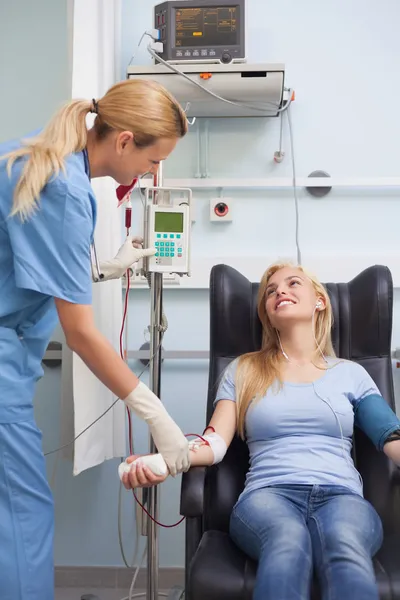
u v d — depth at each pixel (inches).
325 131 91.9
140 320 91.7
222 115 91.0
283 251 91.4
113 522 89.7
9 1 94.0
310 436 61.6
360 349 70.5
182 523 89.0
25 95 93.4
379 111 91.7
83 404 75.9
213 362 70.2
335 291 72.9
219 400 65.8
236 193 92.1
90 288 50.2
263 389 64.5
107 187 78.7
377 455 62.8
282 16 92.5
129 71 82.1
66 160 50.3
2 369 49.8
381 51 92.0
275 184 89.8
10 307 50.2
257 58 92.4
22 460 50.3
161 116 52.2
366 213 91.4
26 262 48.4
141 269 67.4
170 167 92.5
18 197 48.0
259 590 44.1
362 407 63.2
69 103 53.1
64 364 84.0
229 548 55.2
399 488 59.9
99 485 90.0
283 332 69.8
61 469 90.2
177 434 53.4
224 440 60.5
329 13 92.4
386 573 49.4
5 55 93.6
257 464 60.9
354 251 91.0
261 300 71.6
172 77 81.7
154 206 65.0
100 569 88.7
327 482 57.0
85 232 49.1
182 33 82.5
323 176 91.0
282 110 89.7
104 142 53.4
